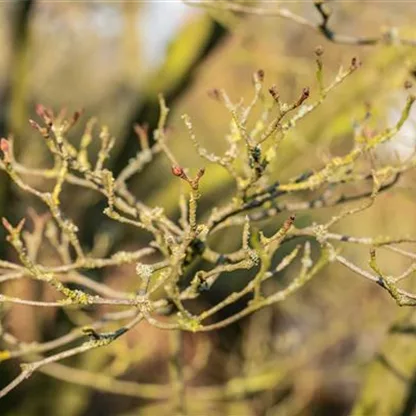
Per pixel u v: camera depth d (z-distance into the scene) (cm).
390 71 290
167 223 178
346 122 292
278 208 196
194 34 321
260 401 431
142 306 146
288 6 359
